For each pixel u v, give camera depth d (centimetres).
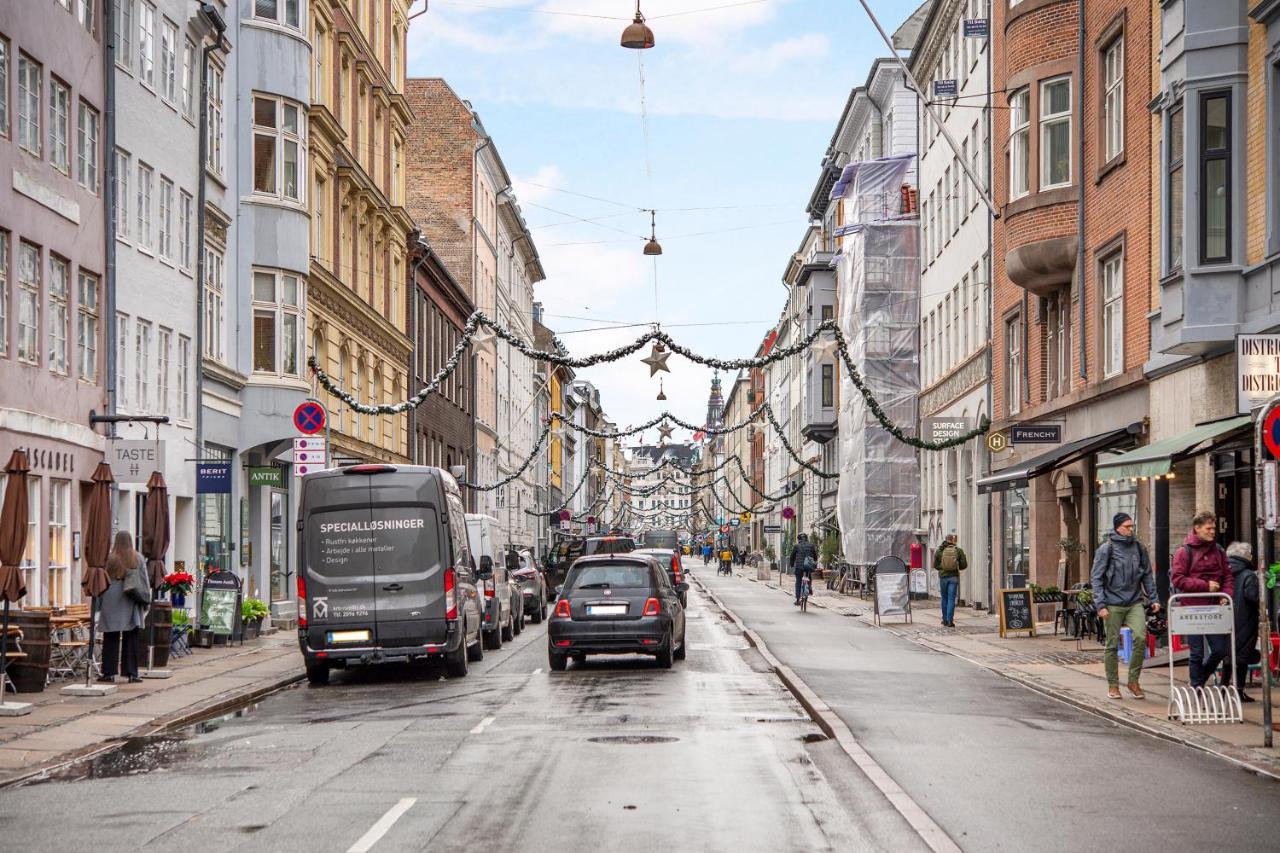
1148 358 2545
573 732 1439
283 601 3409
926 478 5000
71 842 909
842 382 5644
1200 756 1295
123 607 1933
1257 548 2052
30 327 2166
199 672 2144
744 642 2909
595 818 982
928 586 4853
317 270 3644
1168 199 2250
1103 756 1292
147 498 2125
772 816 991
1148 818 994
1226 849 892
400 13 5147
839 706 1661
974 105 4006
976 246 4044
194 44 2956
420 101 6606
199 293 2930
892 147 5809
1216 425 1998
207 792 1095
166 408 2758
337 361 4009
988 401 3841
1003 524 3741
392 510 2097
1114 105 2778
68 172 2309
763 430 12506
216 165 3122
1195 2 2128
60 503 2277
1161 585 2222
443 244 6544
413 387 5256
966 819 990
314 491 2102
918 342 5166
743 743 1359
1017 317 3550
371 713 1650
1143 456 1970
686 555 17725
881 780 1132
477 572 2461
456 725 1507
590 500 14525
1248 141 2083
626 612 2227
